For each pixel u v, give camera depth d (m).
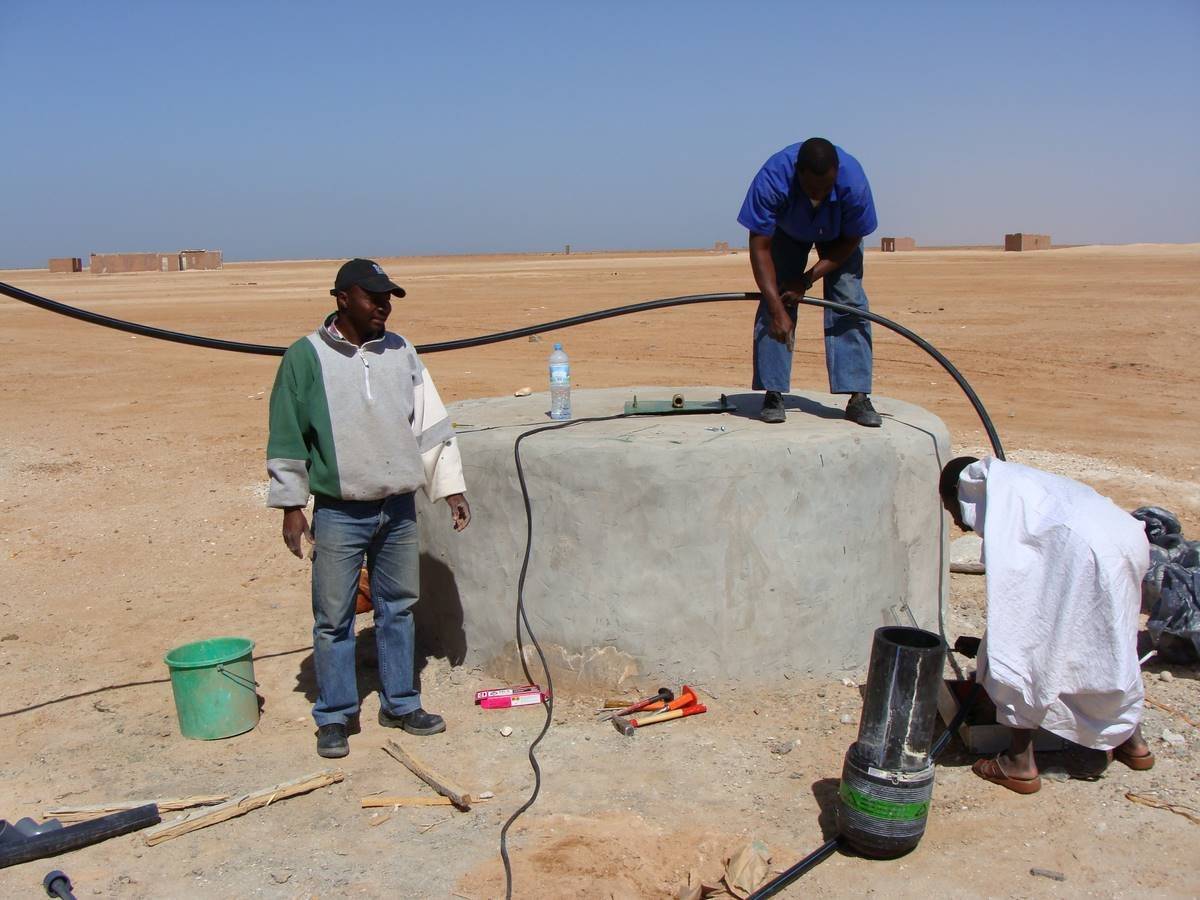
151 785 4.49
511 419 5.76
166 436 12.09
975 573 7.13
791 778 4.38
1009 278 33.66
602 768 4.48
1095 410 12.81
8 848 3.90
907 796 3.72
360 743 4.81
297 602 6.89
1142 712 4.73
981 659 4.46
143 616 6.66
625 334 20.67
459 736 4.80
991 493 4.30
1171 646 5.52
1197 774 4.43
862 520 5.05
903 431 5.27
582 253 138.25
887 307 23.98
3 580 7.37
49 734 5.02
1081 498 4.19
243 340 21.27
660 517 4.83
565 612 5.04
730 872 3.72
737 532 4.85
